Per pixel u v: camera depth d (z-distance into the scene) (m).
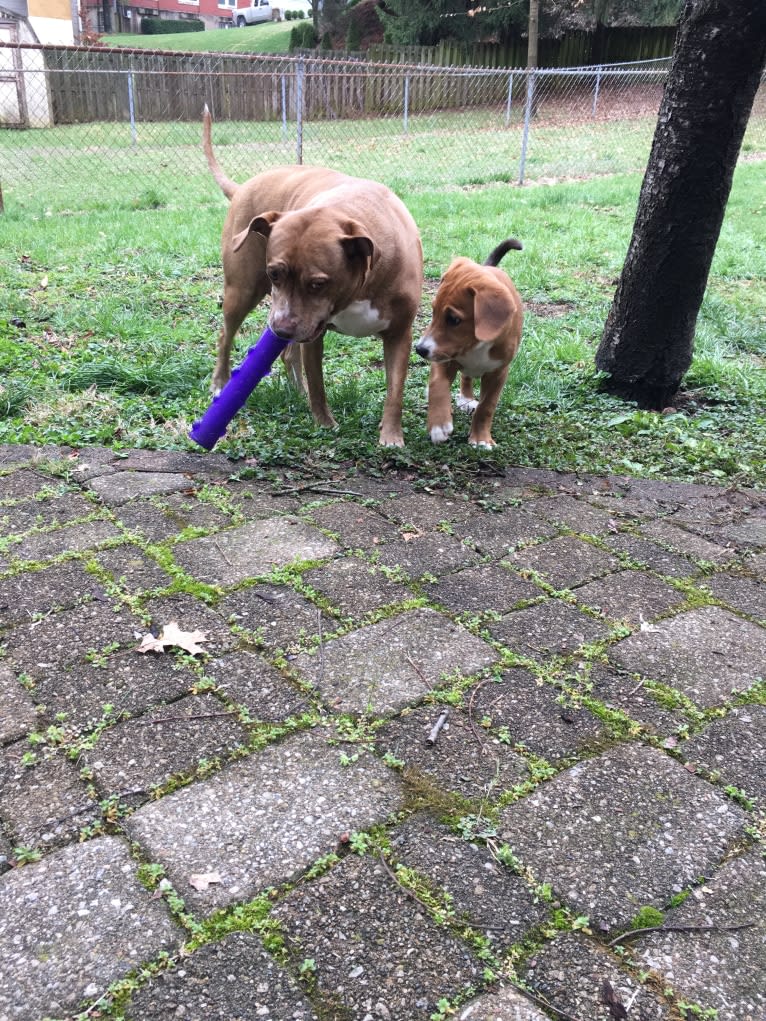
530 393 2.03
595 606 1.16
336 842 0.76
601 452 1.75
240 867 0.73
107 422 1.76
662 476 1.65
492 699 0.96
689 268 1.89
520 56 11.03
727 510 1.50
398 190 5.34
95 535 1.30
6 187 5.50
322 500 1.45
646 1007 0.63
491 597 1.17
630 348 2.01
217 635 1.06
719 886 0.73
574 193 5.15
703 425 1.92
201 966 0.64
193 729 0.89
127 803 0.79
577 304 2.91
